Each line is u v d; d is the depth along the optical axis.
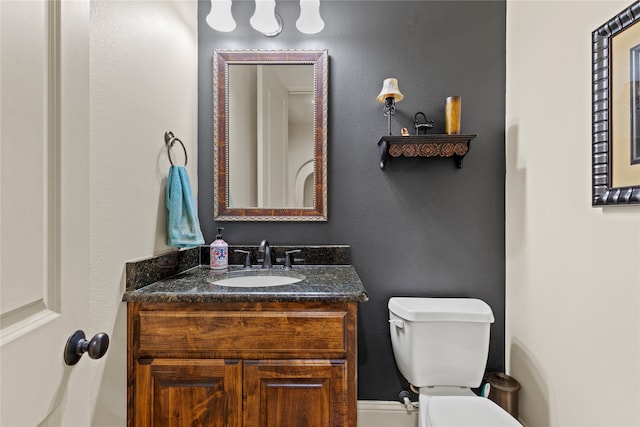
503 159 1.60
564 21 1.21
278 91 1.61
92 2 0.88
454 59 1.61
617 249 0.99
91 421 0.88
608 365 1.03
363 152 1.62
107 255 0.95
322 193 1.60
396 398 1.60
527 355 1.43
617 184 0.98
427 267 1.62
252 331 1.03
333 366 1.03
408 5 1.62
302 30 1.49
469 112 1.61
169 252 1.31
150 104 1.18
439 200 1.62
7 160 0.43
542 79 1.34
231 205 1.62
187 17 1.50
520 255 1.48
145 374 1.02
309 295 1.03
